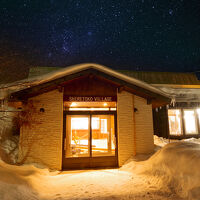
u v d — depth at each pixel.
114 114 6.99
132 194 3.71
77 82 6.91
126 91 7.21
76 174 5.55
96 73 6.43
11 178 3.83
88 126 6.75
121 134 6.82
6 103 6.54
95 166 6.48
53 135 6.37
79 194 3.79
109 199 3.47
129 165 6.16
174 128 12.67
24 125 6.27
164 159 4.93
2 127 7.17
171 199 3.36
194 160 3.97
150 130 7.24
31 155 6.17
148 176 4.79
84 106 6.88
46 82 5.97
